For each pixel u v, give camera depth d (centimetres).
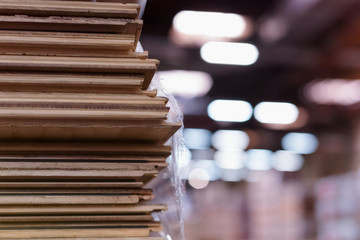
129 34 75
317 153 1597
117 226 76
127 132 77
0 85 73
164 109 75
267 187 1282
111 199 76
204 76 1143
